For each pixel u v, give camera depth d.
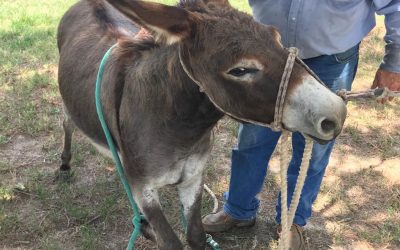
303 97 1.82
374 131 4.48
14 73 5.31
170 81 2.21
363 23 2.64
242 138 2.99
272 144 3.00
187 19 1.96
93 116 2.86
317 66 2.68
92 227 3.35
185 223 2.99
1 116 4.52
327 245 3.25
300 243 3.15
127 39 2.59
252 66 1.86
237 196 3.20
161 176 2.47
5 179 3.79
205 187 3.65
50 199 3.59
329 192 3.68
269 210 3.57
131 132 2.43
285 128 1.96
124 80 2.48
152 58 2.31
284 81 1.84
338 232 3.34
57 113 4.61
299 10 2.51
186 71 2.07
